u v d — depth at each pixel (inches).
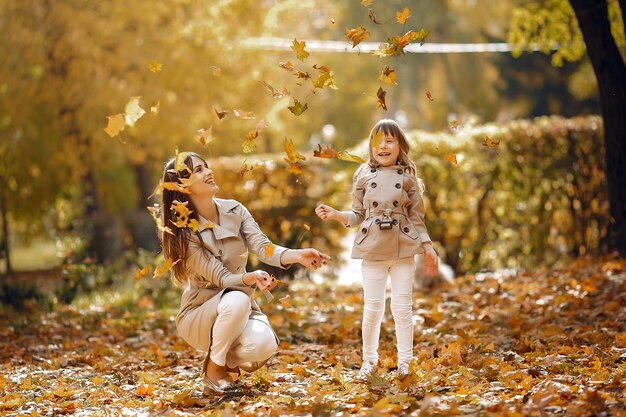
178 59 662.5
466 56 1653.5
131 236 726.5
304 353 285.3
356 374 242.2
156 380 248.7
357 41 206.7
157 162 831.7
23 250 1197.7
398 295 237.1
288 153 209.8
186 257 220.8
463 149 534.3
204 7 689.0
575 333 291.3
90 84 674.8
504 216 541.0
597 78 419.5
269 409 199.5
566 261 545.0
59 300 485.4
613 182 433.7
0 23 702.5
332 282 513.7
